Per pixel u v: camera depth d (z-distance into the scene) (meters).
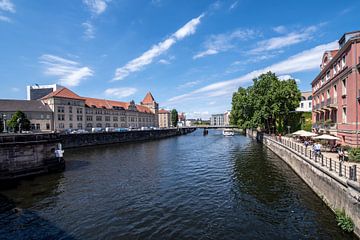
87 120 77.62
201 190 16.73
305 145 24.31
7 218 12.43
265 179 19.08
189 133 122.31
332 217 11.39
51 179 20.67
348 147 19.67
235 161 28.23
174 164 27.67
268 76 46.53
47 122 64.88
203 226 11.11
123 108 96.50
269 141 39.09
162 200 14.82
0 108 59.38
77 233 10.69
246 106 53.28
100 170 24.55
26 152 21.77
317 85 34.94
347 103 20.69
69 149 46.06
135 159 32.22
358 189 9.12
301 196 14.66
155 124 129.38
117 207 13.74
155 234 10.43
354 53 19.34
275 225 11.01
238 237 10.04
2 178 19.98
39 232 10.85
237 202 14.12
